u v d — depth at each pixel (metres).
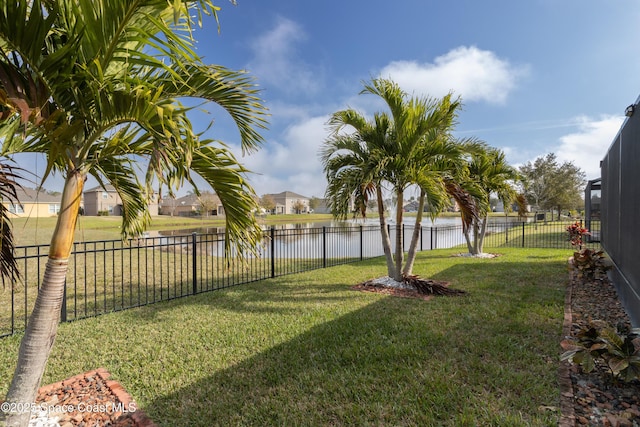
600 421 1.99
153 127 1.63
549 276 6.27
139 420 2.11
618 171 4.89
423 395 2.32
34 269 7.52
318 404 2.27
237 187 2.16
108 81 1.51
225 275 7.27
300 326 3.79
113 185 2.96
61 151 1.65
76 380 2.63
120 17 1.47
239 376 2.68
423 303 4.64
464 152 5.67
